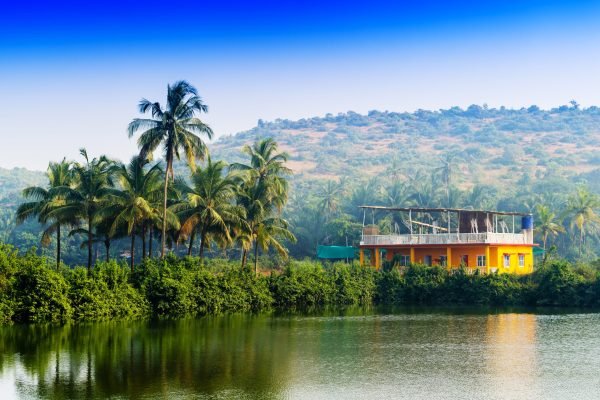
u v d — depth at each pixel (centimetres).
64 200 6831
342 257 10069
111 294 6094
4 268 5622
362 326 5744
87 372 3838
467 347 4669
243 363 4094
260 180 7762
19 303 5628
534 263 9862
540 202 13400
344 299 7800
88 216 6638
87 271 6303
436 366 4028
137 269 6600
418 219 12644
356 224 12162
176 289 6444
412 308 7462
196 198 6612
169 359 4200
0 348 4519
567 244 12300
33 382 3612
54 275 5844
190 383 3603
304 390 3469
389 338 5066
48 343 4709
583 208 11400
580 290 7575
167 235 7612
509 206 13850
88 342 4756
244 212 7119
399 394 3394
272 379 3694
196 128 6788
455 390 3466
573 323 5950
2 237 13325
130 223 6450
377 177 19212
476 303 7800
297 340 4938
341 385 3569
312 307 7538
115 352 4403
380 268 8562
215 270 8462
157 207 6831
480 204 13725
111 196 6462
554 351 4512
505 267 8375
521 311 7062
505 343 4844
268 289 7400
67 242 12538
